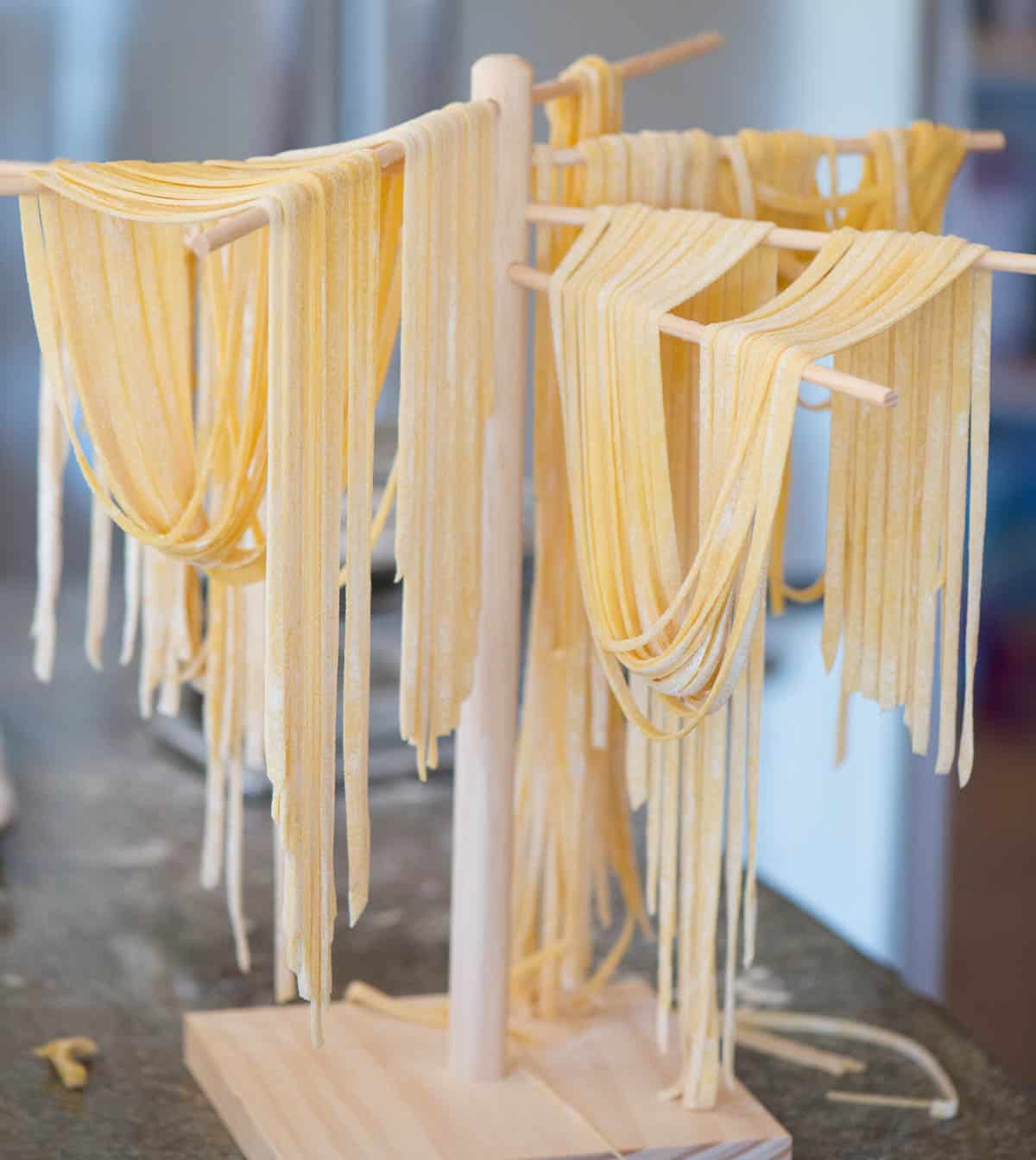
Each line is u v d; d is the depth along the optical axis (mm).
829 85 2055
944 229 2197
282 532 846
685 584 873
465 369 934
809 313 877
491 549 993
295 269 831
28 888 1322
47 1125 1062
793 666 2088
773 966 1255
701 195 1008
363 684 889
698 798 1007
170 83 1874
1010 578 2359
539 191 982
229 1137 1056
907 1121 1086
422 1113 1023
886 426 925
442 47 1880
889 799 2117
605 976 1133
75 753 1547
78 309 918
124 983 1212
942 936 2203
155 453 948
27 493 2016
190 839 1406
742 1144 1012
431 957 1249
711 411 869
